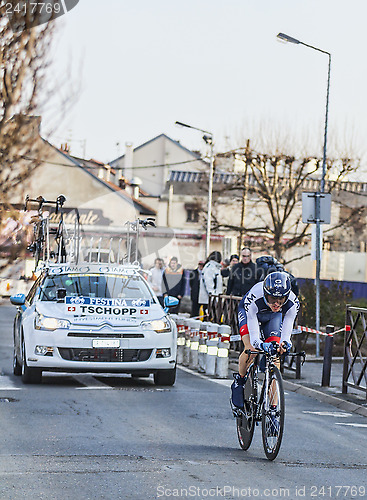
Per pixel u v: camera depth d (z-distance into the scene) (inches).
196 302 1191.6
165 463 409.7
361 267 3265.3
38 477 369.4
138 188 3902.6
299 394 754.8
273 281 432.5
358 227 3088.1
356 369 730.8
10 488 347.9
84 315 706.8
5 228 945.5
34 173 987.3
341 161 2790.4
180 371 871.7
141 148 4340.6
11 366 825.5
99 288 748.0
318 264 1045.8
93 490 349.4
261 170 2915.8
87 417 545.0
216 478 381.1
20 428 494.3
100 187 3329.2
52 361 690.8
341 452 467.8
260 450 463.5
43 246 946.1
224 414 583.5
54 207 975.6
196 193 3565.5
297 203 3358.8
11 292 1596.9
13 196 970.1
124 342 700.7
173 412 582.6
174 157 4315.9
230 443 478.9
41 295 742.5
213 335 844.0
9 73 936.3
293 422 575.5
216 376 822.5
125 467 396.2
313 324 1258.0
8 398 620.1
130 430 503.2
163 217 3791.8
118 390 689.0
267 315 457.1
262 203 3398.1
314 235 1050.7
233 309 1015.6
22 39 928.3
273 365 439.8
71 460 408.2
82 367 693.9
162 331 716.0
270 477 389.4
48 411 563.5
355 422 597.6
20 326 733.3
